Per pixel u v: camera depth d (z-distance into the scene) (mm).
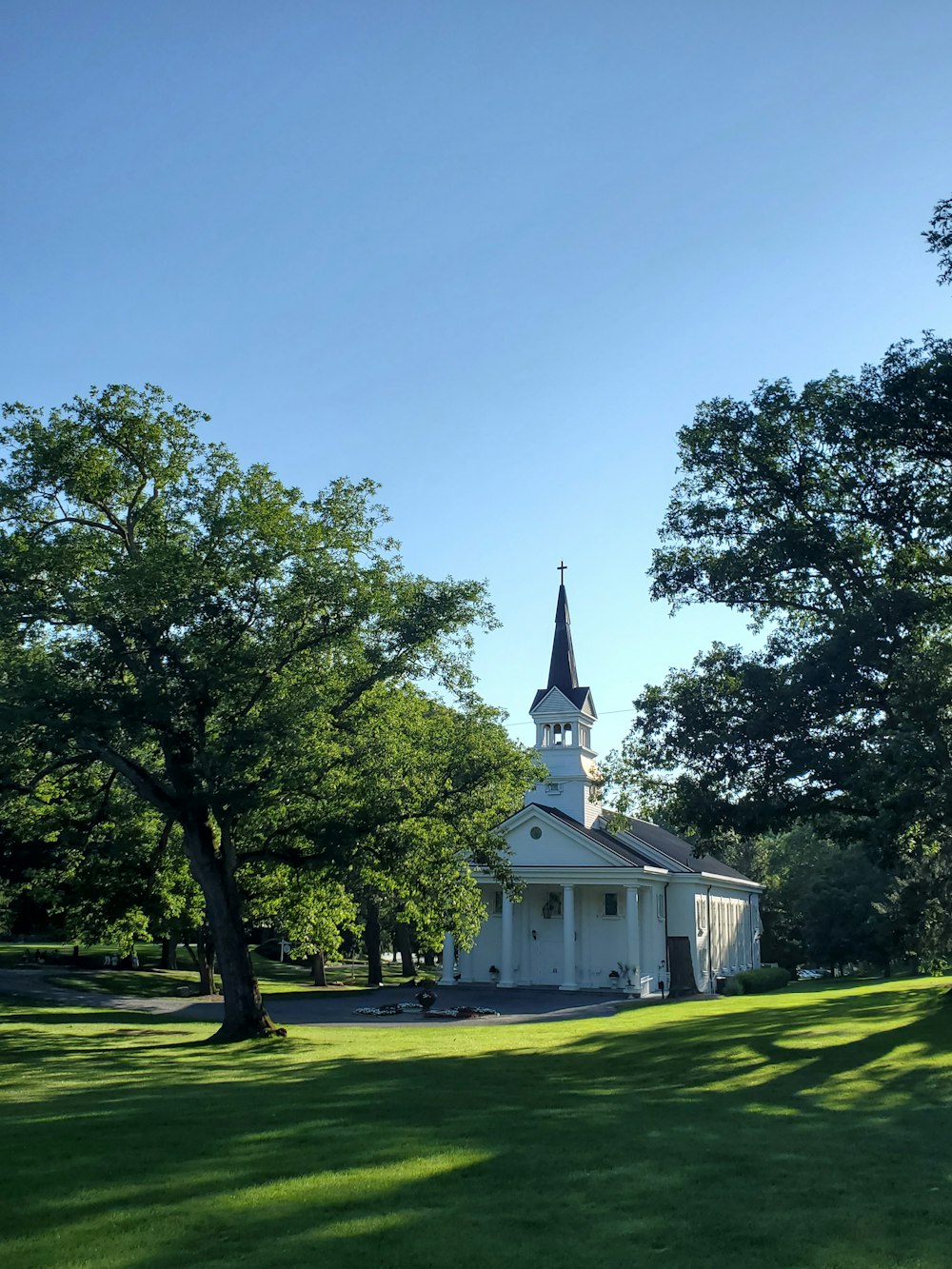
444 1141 12156
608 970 52031
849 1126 13820
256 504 22891
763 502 27203
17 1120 13672
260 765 22281
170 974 56594
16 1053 22422
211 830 25125
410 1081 17656
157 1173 10500
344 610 23734
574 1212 9297
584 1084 17641
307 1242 8266
